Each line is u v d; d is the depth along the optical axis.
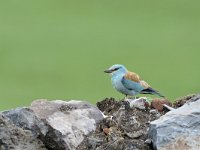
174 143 15.66
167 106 17.69
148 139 16.17
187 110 16.30
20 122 16.38
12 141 15.80
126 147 16.06
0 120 16.11
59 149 16.00
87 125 16.64
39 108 16.91
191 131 15.73
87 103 17.20
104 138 16.42
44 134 16.02
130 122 17.02
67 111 16.86
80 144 16.23
